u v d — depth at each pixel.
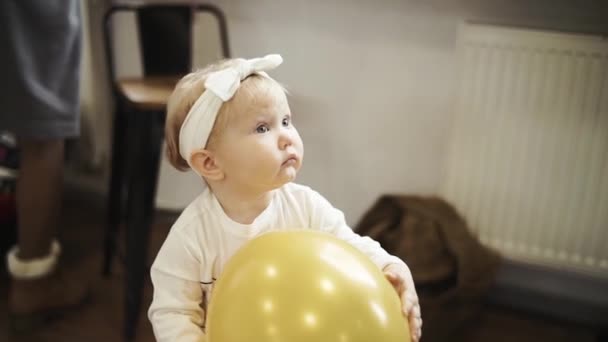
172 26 1.75
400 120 1.81
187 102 0.79
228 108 0.76
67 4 1.43
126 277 1.59
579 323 1.80
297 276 0.68
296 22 1.82
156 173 1.57
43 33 1.41
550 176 1.64
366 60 1.79
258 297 0.67
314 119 1.89
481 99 1.64
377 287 0.70
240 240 0.83
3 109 1.43
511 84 1.60
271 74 1.89
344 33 1.79
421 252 1.67
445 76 1.73
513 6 1.63
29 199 1.60
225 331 0.68
